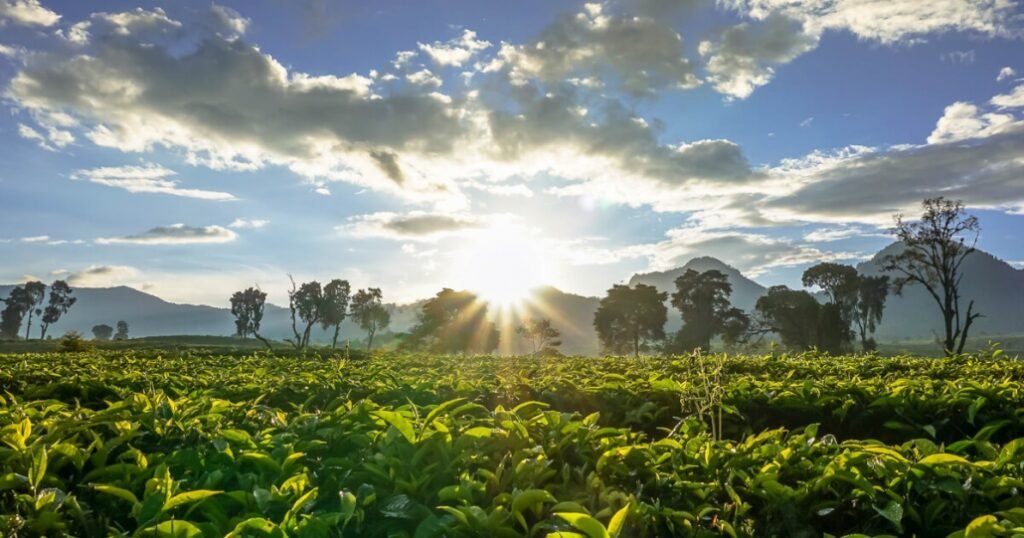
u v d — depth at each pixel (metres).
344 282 120.94
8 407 5.55
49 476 3.86
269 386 8.16
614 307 93.25
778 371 10.96
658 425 7.46
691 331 85.50
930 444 4.04
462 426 4.45
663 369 11.06
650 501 3.68
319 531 3.09
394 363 13.38
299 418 5.01
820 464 3.91
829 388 7.52
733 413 7.21
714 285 84.88
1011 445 3.75
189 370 11.10
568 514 2.81
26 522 3.29
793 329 69.94
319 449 4.39
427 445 4.01
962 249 47.06
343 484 3.79
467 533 3.21
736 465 4.00
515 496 3.32
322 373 9.98
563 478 3.95
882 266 51.22
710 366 8.02
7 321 170.88
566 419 4.59
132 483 3.89
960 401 6.39
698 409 5.38
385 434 4.19
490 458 4.22
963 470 3.63
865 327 78.69
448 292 84.50
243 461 4.09
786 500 3.58
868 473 3.69
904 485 3.59
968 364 10.59
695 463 4.18
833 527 3.55
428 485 3.86
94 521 3.61
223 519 3.35
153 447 4.56
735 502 3.60
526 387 8.02
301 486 3.58
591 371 10.80
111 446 4.26
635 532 3.33
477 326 83.31
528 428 4.58
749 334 76.62
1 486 3.62
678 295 87.19
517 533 3.17
